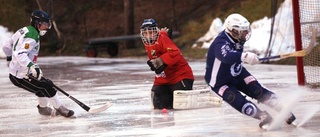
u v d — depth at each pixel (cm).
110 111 1881
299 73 2164
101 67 4094
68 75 3484
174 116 1731
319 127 1463
